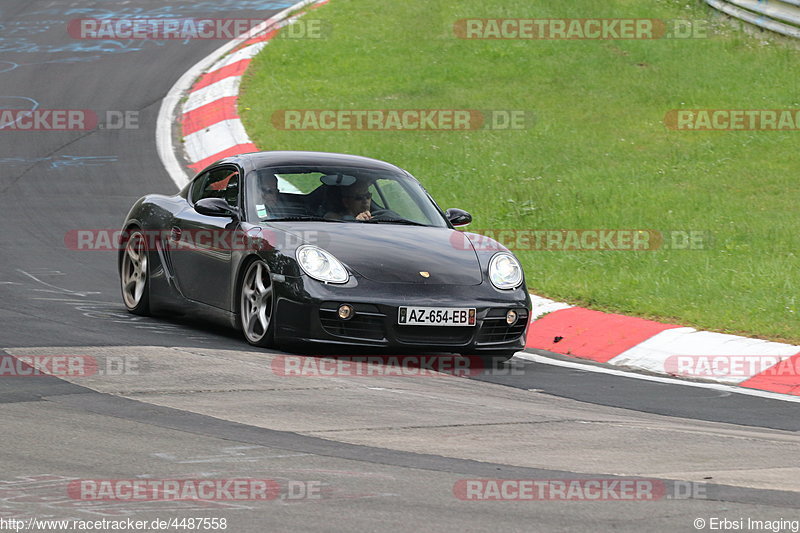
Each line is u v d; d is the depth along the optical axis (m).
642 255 39.78
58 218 45.34
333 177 29.23
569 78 70.12
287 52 76.62
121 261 31.89
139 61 76.25
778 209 46.09
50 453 16.86
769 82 66.44
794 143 56.19
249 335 26.75
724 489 16.36
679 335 30.02
